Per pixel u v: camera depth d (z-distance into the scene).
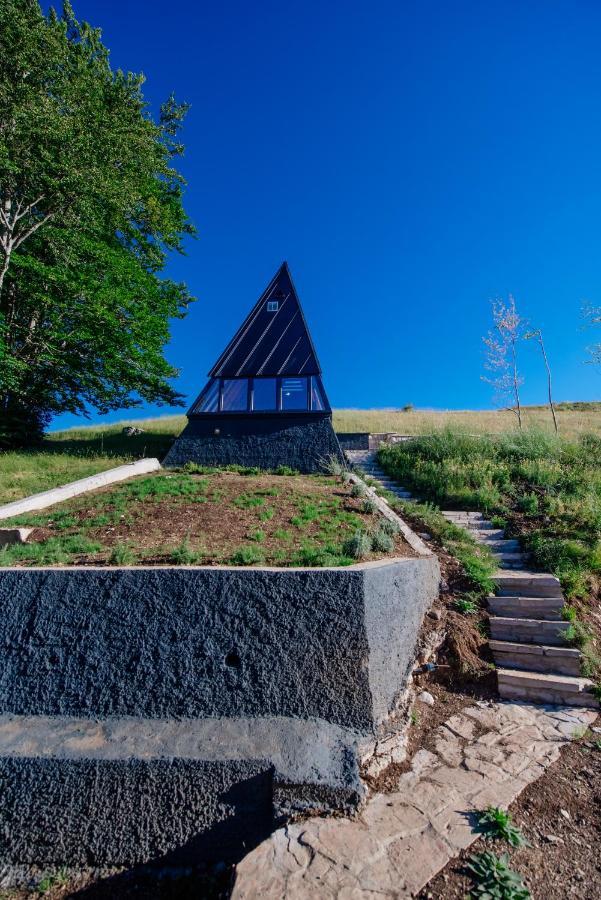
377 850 3.25
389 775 4.17
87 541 7.57
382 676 4.82
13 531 8.00
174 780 3.82
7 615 5.08
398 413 32.94
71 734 4.25
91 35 19.77
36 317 19.30
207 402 16.58
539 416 29.39
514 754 4.45
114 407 22.20
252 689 4.50
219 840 3.65
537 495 10.48
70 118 16.03
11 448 18.14
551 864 3.24
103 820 3.81
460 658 5.90
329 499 10.18
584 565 7.46
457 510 10.73
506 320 22.59
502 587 7.17
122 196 18.23
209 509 9.26
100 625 4.89
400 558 6.68
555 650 5.81
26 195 16.86
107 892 3.58
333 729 4.25
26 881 3.70
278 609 4.80
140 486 11.24
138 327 20.27
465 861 3.20
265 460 15.34
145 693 4.54
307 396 16.33
